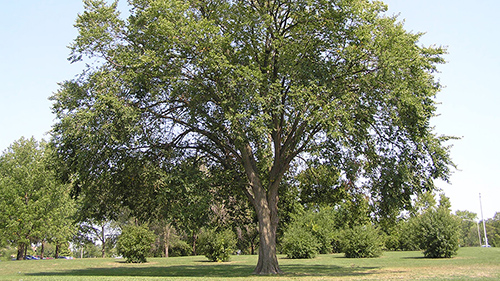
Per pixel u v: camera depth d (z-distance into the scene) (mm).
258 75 14414
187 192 14914
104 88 14797
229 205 20219
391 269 17234
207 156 18797
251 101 14008
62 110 15641
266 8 16766
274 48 16688
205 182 15500
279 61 15930
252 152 17812
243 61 15945
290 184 21516
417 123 15742
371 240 30906
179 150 17562
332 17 15898
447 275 13141
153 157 16938
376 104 15977
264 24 15750
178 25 14828
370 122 16750
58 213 39219
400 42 15141
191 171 15531
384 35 15477
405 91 14641
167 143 17312
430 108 15875
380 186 17234
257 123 13992
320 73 15203
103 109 14164
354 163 16719
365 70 15727
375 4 16562
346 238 32031
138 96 15484
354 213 20172
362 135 16594
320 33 16109
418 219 28562
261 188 17391
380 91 15375
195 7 17188
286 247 32312
